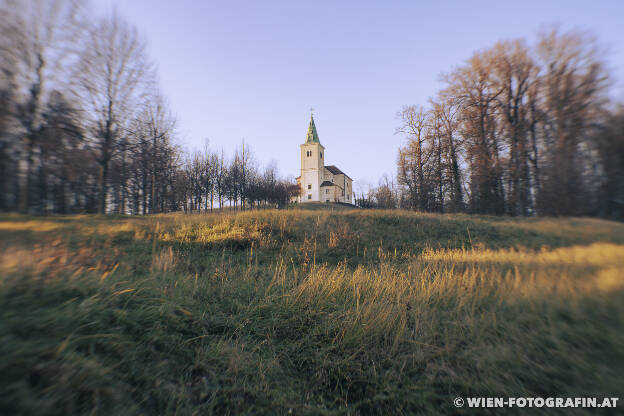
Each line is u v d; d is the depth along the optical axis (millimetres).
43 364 1933
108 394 2018
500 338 3236
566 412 2129
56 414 1738
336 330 3656
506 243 8742
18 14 11586
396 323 3756
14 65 10172
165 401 2293
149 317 3131
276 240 8961
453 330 3506
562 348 2838
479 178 12539
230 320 3760
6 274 2734
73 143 13594
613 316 3264
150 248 7059
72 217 11242
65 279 3221
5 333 2023
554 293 4141
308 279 5109
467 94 14984
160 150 22828
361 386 2803
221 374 2793
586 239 4953
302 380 2918
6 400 1639
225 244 8062
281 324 3812
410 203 28031
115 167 18531
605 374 2408
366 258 8203
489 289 4684
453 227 11680
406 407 2482
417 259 7555
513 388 2471
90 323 2510
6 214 6398
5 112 7715
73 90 14750
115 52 17859
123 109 18797
